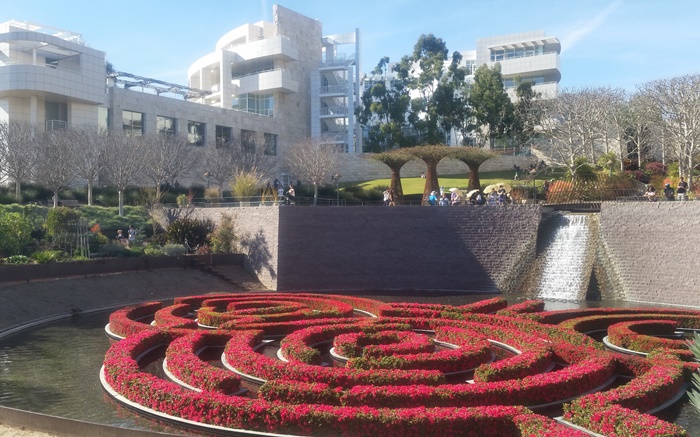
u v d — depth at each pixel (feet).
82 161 206.80
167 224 190.90
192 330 87.71
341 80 350.02
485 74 307.58
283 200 183.11
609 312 107.24
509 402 56.34
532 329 93.09
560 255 156.76
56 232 153.69
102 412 59.16
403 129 332.19
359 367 68.18
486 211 165.48
